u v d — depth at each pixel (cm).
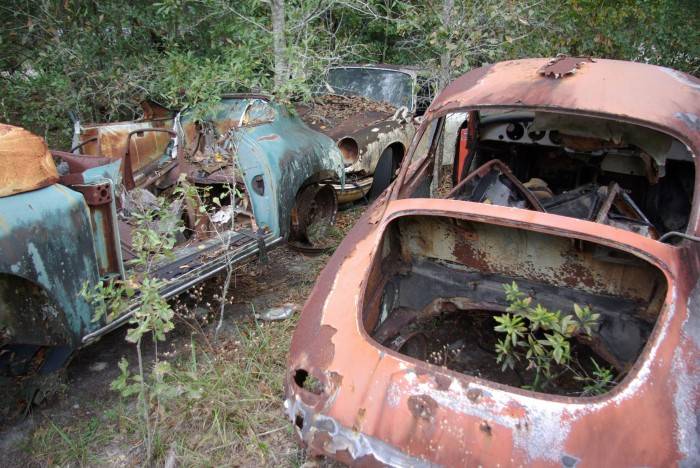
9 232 237
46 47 566
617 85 266
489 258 275
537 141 370
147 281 255
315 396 203
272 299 413
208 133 456
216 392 297
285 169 414
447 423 184
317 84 635
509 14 529
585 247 247
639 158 341
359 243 260
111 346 351
